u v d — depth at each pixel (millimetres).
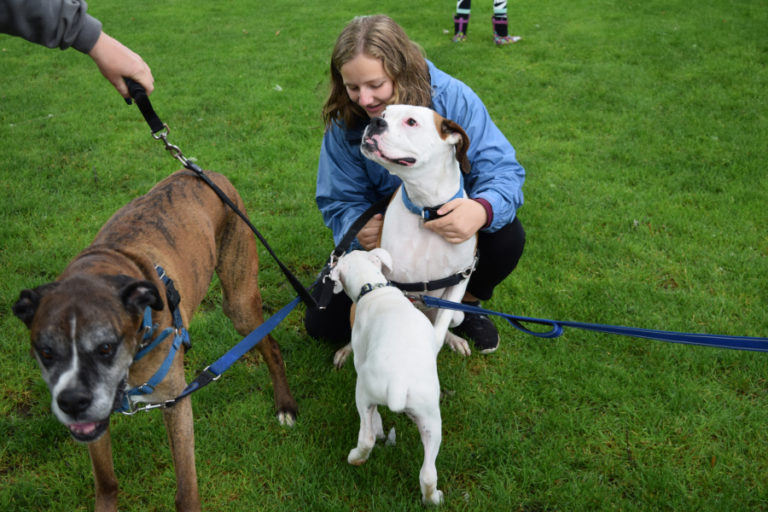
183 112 7289
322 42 10375
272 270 4477
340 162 3480
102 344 1926
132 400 2340
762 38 9680
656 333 2535
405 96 3062
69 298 1927
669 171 5738
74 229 4820
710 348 3545
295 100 7641
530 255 4520
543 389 3350
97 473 2428
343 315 3602
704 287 4121
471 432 3076
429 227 2961
